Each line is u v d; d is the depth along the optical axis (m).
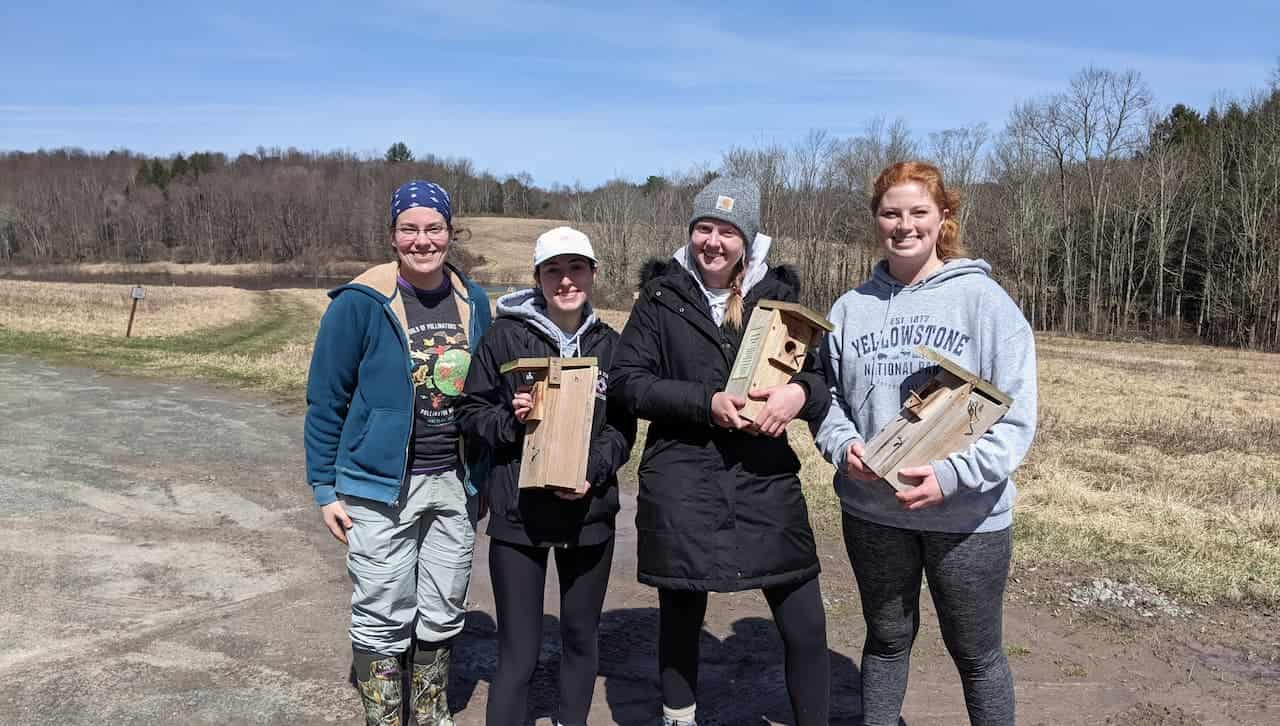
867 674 2.77
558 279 2.84
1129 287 43.97
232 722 3.25
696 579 2.64
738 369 2.60
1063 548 5.59
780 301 2.71
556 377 2.63
